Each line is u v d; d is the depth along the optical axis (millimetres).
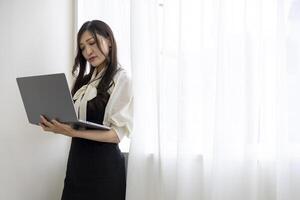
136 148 1810
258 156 1644
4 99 1795
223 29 1658
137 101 1809
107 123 1675
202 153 1744
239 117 1660
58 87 1370
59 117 1465
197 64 1762
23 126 1896
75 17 2191
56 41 2088
